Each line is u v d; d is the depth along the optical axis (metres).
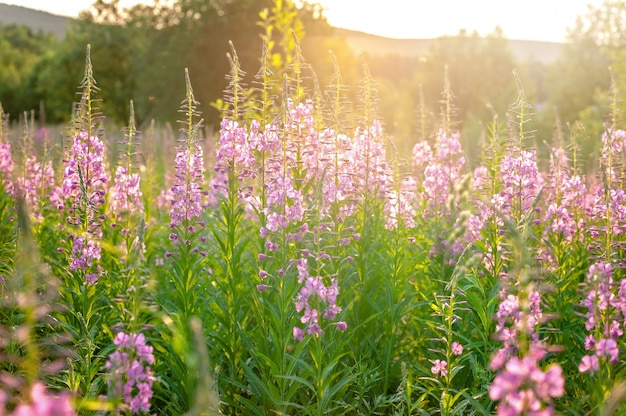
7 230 8.70
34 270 3.98
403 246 7.54
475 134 22.19
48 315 5.92
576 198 7.52
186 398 5.84
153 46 52.41
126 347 4.00
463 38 57.84
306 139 7.22
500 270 6.74
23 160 9.23
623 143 7.61
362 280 7.05
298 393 6.52
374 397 6.34
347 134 8.10
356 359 6.72
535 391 2.94
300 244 6.52
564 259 6.99
